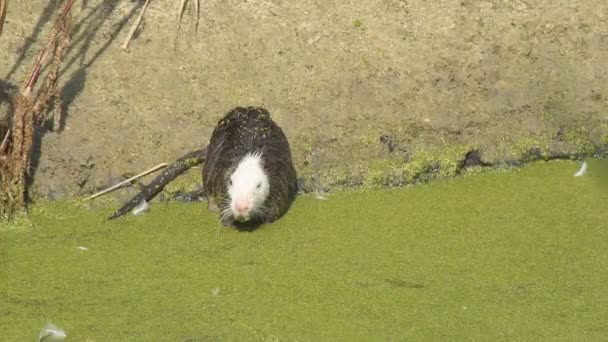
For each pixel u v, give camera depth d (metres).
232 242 9.45
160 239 9.47
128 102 10.38
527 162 10.62
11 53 10.55
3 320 8.43
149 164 10.10
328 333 8.40
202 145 10.26
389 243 9.47
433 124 10.58
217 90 10.58
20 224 9.59
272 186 9.63
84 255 9.21
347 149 10.34
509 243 9.50
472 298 8.83
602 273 9.15
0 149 9.60
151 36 10.85
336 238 9.52
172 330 8.38
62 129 10.11
